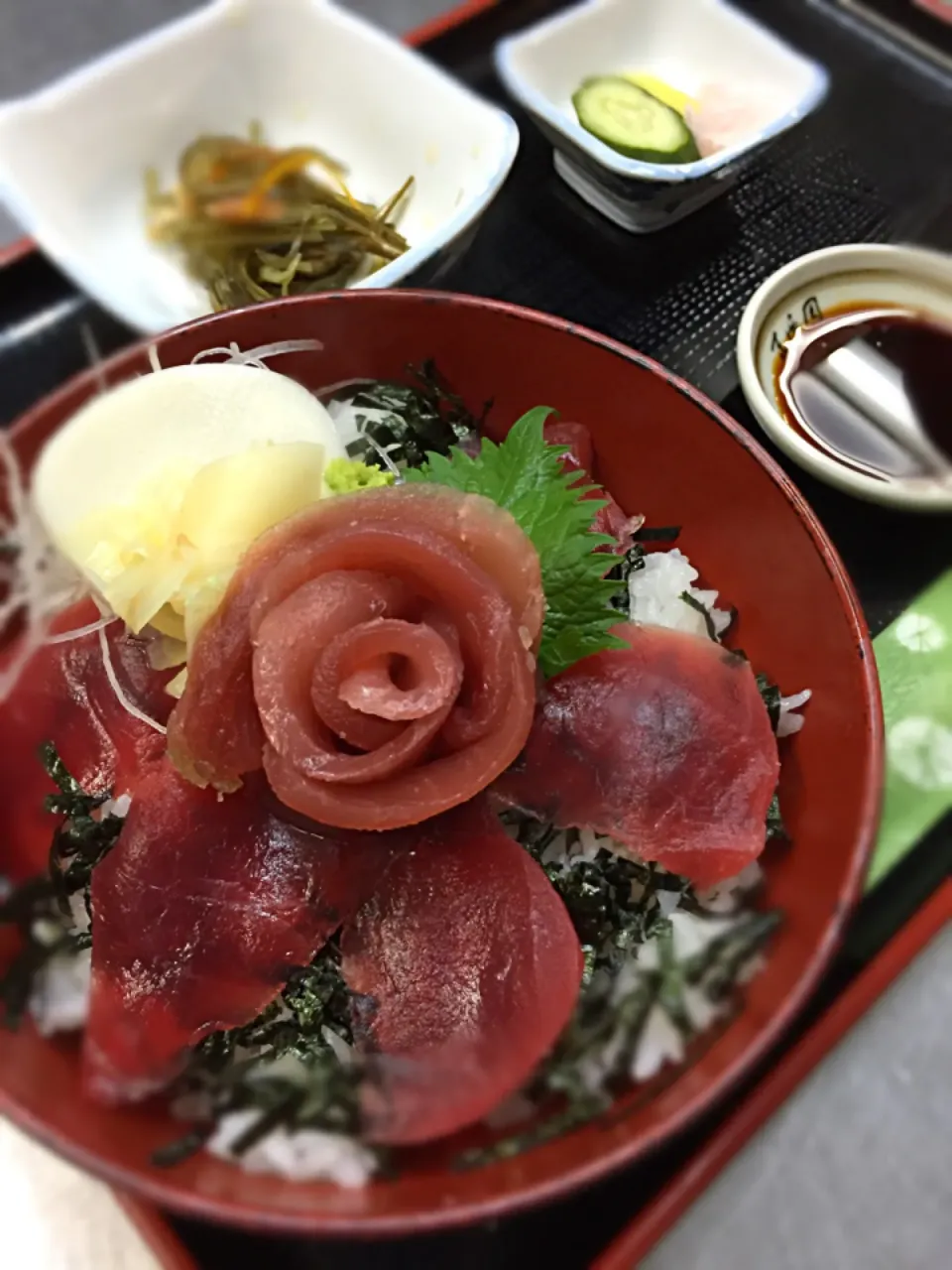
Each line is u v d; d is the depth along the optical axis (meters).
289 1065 0.20
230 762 0.19
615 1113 0.18
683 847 0.20
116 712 0.21
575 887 0.21
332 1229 0.16
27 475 0.22
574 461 0.24
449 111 0.32
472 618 0.18
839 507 0.28
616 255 0.32
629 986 0.20
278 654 0.18
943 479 0.29
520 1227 0.19
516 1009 0.19
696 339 0.31
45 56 0.38
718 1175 0.20
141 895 0.19
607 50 0.36
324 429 0.23
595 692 0.21
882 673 0.26
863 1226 0.21
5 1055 0.18
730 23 0.35
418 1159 0.18
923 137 0.35
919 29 0.37
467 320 0.24
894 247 0.31
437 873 0.19
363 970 0.19
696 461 0.23
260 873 0.19
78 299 0.31
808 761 0.21
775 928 0.20
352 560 0.19
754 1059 0.17
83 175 0.33
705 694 0.21
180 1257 0.19
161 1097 0.19
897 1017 0.23
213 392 0.23
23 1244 0.20
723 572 0.24
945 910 0.22
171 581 0.20
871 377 0.30
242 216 0.33
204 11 0.34
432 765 0.18
